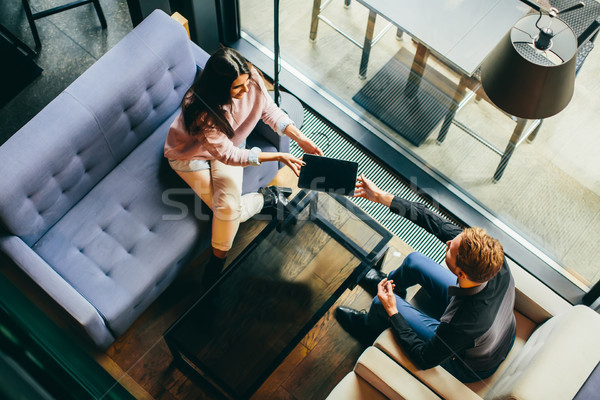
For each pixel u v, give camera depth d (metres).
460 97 2.77
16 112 2.81
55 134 2.03
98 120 2.12
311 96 2.97
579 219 2.70
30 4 3.09
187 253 2.29
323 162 2.22
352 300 2.48
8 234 2.07
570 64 1.35
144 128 2.37
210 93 2.01
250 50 3.08
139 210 2.28
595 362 1.73
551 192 2.74
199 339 2.13
